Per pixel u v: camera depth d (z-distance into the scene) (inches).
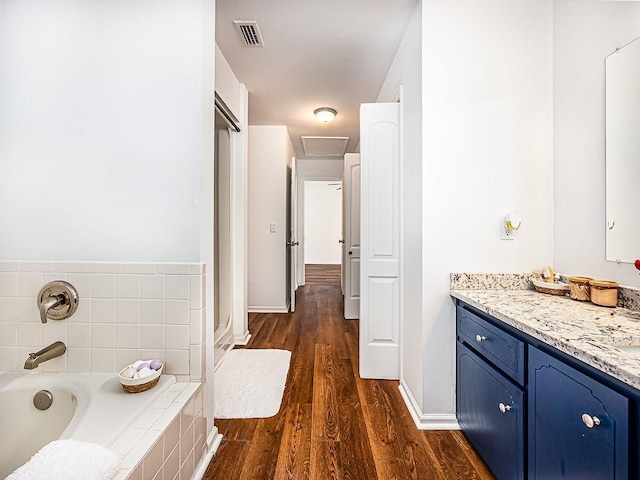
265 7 75.0
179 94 56.8
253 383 86.7
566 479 36.5
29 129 57.6
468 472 55.1
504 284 67.2
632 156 50.8
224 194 118.5
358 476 54.2
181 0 56.7
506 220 66.9
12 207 58.0
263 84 116.2
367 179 90.0
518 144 67.8
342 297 199.9
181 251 57.3
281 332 131.9
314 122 155.6
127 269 57.2
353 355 107.7
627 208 51.6
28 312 57.6
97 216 57.6
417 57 72.1
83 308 57.5
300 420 70.4
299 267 241.3
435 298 68.4
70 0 57.2
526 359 44.2
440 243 68.1
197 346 56.8
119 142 57.4
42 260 57.6
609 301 51.9
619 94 52.7
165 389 52.9
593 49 57.5
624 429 28.8
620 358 30.5
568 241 63.8
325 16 78.0
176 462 46.7
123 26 56.9
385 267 89.9
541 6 67.9
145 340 57.4
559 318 45.7
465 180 67.9
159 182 57.2
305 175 234.8
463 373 63.9
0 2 57.6
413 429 67.5
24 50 57.4
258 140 160.7
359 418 71.3
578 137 61.1
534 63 67.9
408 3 72.9
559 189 66.3
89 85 57.2
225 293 116.4
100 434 40.4
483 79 67.6
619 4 52.6
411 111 77.3
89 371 57.6
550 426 39.2
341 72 106.4
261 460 58.2
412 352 75.8
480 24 67.7
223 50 93.9
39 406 53.0
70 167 57.6
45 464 31.7
